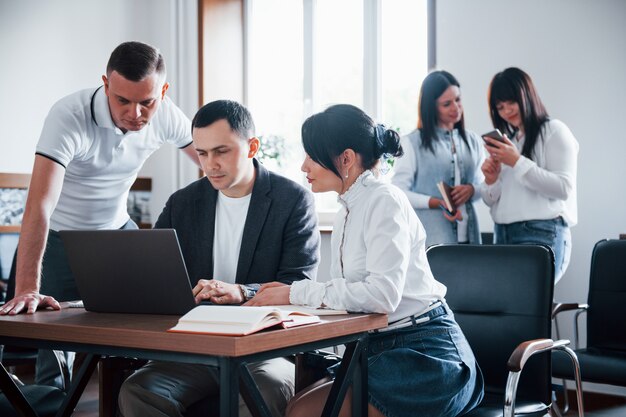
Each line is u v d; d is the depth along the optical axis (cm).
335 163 188
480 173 398
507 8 412
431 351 182
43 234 231
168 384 200
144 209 529
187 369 206
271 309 144
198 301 195
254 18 539
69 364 271
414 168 390
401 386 176
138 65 239
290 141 521
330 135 186
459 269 232
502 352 220
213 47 523
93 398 414
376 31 484
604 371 271
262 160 519
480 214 417
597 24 387
